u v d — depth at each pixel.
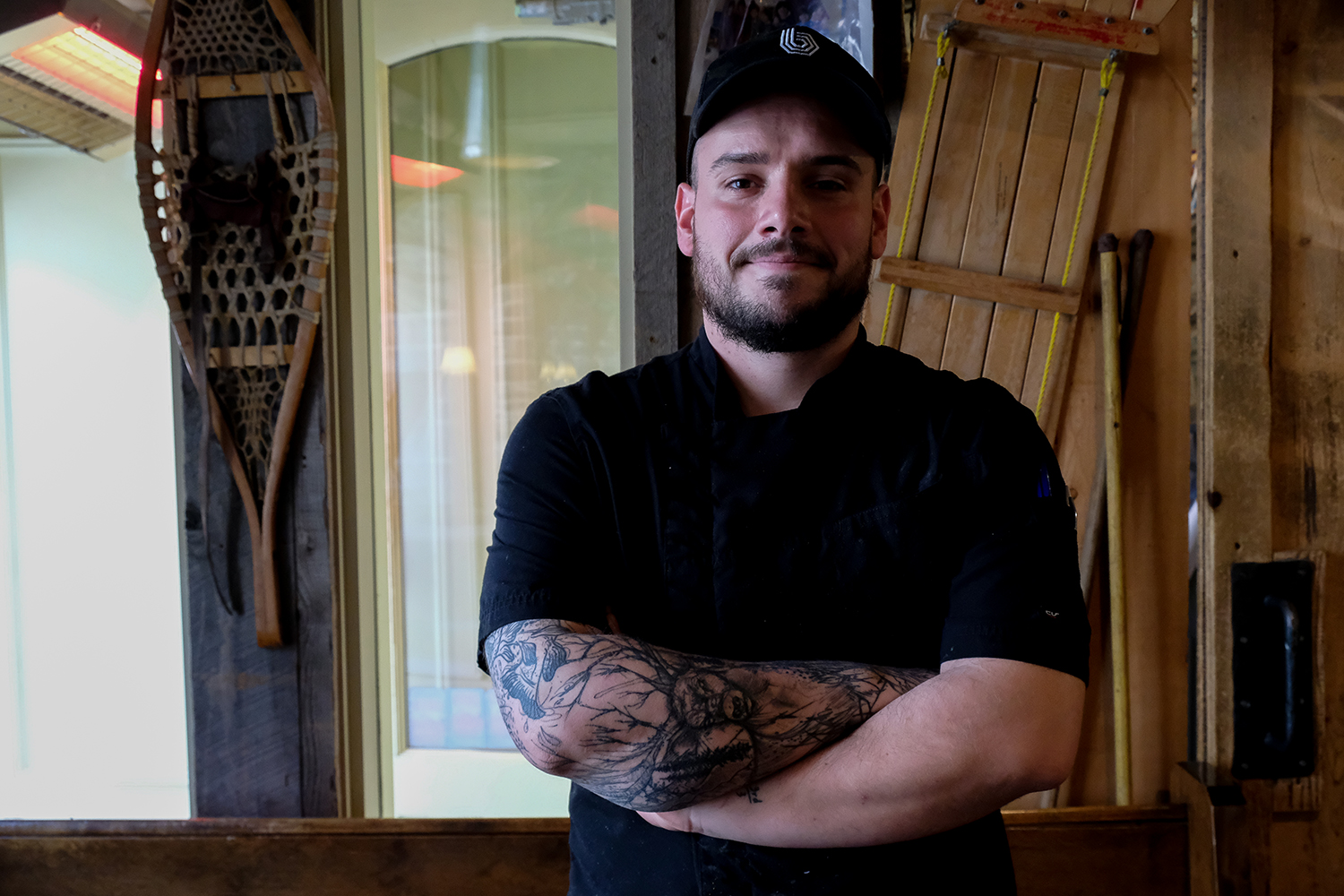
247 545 2.20
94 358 3.45
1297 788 1.94
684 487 1.03
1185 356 2.03
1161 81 1.99
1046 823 1.91
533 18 2.93
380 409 2.48
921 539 1.00
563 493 1.03
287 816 2.21
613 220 3.09
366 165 2.40
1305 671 1.93
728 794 0.94
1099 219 2.02
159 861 1.98
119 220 3.40
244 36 2.14
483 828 1.95
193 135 2.13
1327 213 1.95
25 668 3.51
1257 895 1.93
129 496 3.46
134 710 3.49
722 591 1.01
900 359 1.11
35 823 2.01
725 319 1.03
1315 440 1.97
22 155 3.41
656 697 0.91
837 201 1.02
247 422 2.17
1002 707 0.91
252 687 2.21
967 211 2.00
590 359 3.15
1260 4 1.90
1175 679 2.05
